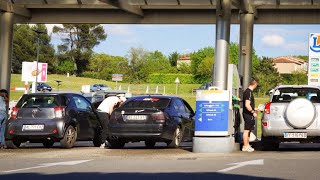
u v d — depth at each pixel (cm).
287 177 1199
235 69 2252
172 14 3147
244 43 2977
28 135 2189
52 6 3128
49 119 2191
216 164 1485
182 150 2041
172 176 1220
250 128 1975
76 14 3256
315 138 1938
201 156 1758
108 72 14338
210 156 1758
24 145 2586
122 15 3212
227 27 2108
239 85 2300
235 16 3142
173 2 2981
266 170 1334
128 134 2105
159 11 3158
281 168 1377
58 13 3266
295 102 1928
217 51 2111
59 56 15425
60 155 1850
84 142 2941
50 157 1769
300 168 1376
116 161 1591
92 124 2383
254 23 3112
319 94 2006
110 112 2342
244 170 1334
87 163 1538
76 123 2258
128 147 2358
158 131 2084
